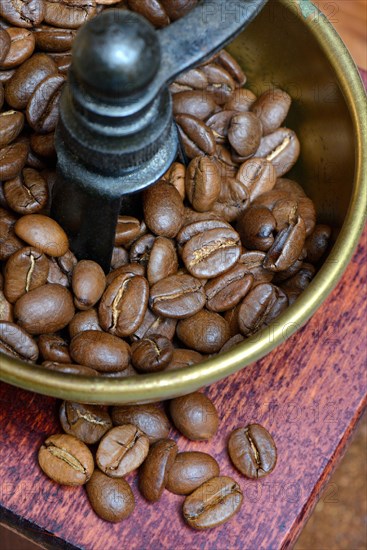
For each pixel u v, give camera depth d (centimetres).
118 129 20
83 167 22
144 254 23
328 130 24
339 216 24
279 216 24
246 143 24
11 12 24
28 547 27
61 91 23
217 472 24
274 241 24
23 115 23
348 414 25
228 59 25
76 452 23
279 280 24
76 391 20
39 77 23
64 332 23
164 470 23
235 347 21
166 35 20
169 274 23
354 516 32
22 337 22
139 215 24
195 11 20
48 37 24
